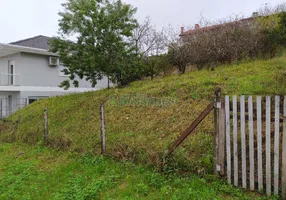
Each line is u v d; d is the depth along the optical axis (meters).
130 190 3.99
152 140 5.73
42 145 7.34
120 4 10.61
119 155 5.41
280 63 8.70
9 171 5.43
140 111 7.66
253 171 3.65
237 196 3.58
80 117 8.69
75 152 6.16
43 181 4.74
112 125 7.21
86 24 9.88
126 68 10.55
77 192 4.04
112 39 9.84
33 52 16.20
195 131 5.46
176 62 12.04
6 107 16.48
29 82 16.38
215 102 4.04
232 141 4.20
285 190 3.36
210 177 4.05
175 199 3.56
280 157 3.75
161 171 4.53
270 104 3.47
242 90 6.71
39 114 10.77
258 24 10.89
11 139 8.71
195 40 11.62
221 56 11.00
